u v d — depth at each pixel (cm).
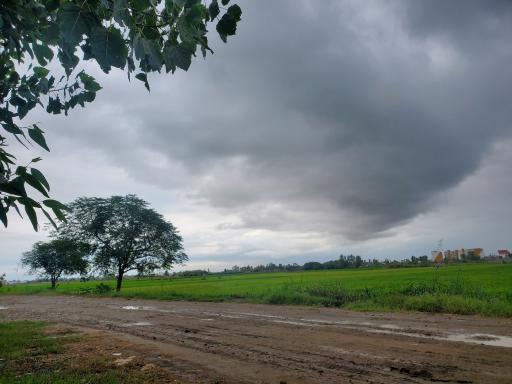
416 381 632
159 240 4591
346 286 2541
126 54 191
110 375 668
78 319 1566
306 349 884
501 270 3944
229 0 226
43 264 5753
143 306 2175
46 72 320
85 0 185
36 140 250
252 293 2544
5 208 204
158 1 212
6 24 233
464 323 1241
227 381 649
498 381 624
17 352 882
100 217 4419
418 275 3644
